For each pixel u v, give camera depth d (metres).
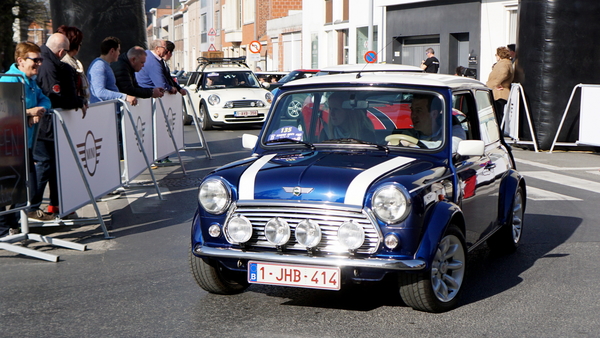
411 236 4.84
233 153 15.87
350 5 34.53
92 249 7.37
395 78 5.96
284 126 6.07
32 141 7.60
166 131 12.91
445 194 5.28
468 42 27.09
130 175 10.30
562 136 16.19
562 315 5.24
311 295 5.73
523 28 16.52
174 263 6.79
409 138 5.66
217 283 5.58
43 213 8.23
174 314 5.26
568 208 9.61
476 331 4.88
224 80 22.14
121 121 10.02
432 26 28.41
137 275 6.36
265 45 49.78
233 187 5.14
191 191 10.90
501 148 7.08
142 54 11.17
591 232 8.19
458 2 26.73
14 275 6.37
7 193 6.95
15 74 7.20
